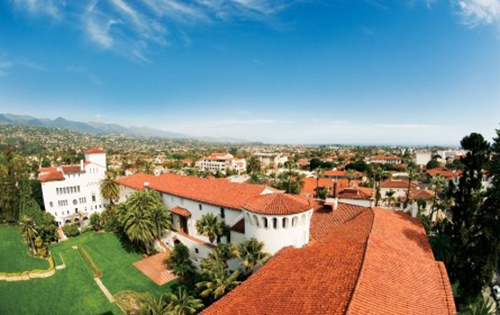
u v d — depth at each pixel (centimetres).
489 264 3453
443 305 1769
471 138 3853
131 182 6906
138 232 4806
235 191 4594
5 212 6906
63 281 4341
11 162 7481
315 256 2345
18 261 4950
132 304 3734
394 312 1534
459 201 4031
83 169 7462
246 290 2062
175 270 4331
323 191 9062
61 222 7094
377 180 11269
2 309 3581
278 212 3322
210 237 4106
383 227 3152
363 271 1841
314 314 1512
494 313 3184
